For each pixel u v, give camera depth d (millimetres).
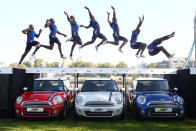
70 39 10461
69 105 7875
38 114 6207
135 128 5492
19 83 7699
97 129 5371
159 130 5281
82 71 8750
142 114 6195
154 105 6152
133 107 6773
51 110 6211
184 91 7551
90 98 6203
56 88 7453
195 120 6578
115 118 6746
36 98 6309
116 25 10594
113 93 6676
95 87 7211
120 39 10602
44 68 8602
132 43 10539
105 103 6066
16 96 7328
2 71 7164
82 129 5375
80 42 10477
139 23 10500
